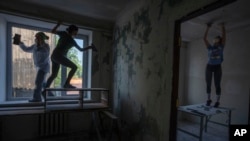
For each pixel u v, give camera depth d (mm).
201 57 3922
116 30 2965
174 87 1607
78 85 3143
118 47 2867
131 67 2412
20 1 2330
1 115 1825
